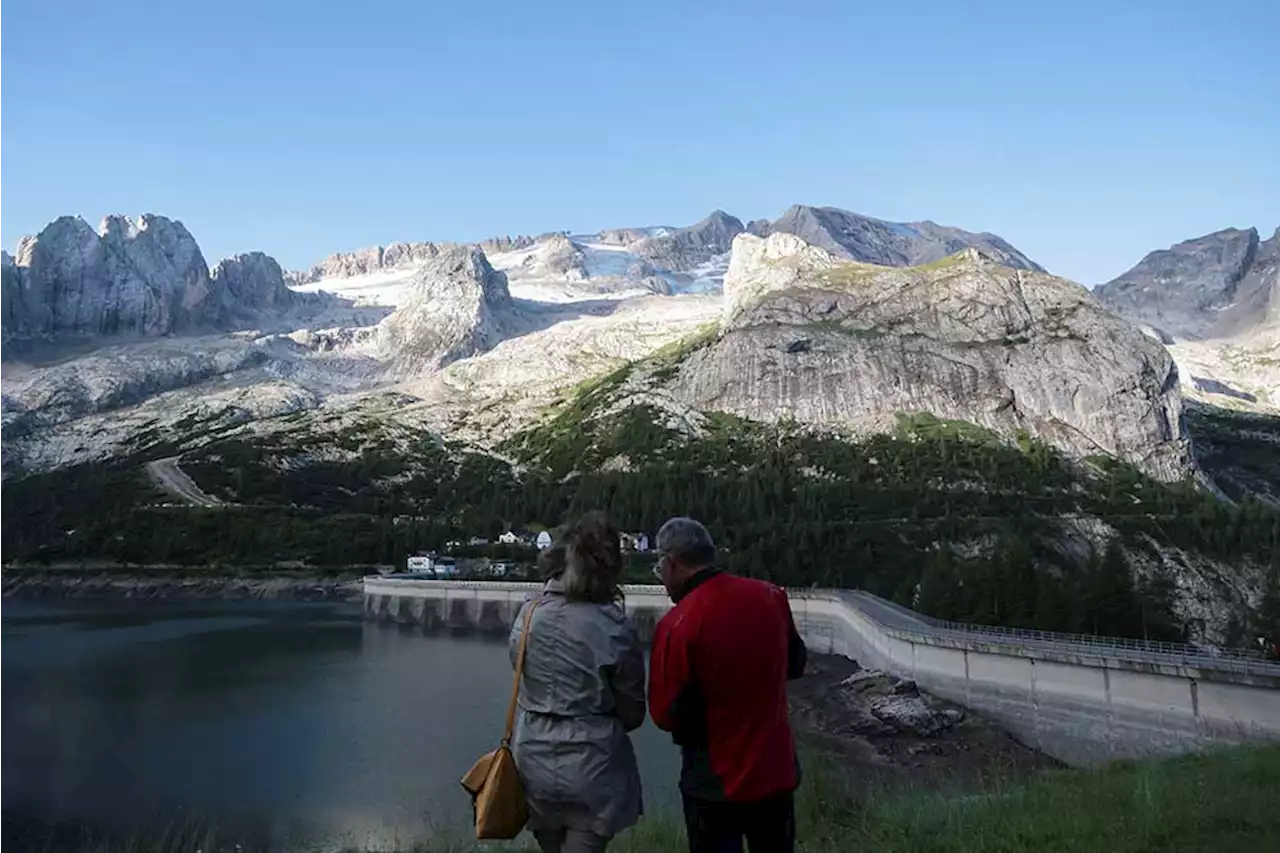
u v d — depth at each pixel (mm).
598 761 9828
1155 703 72250
